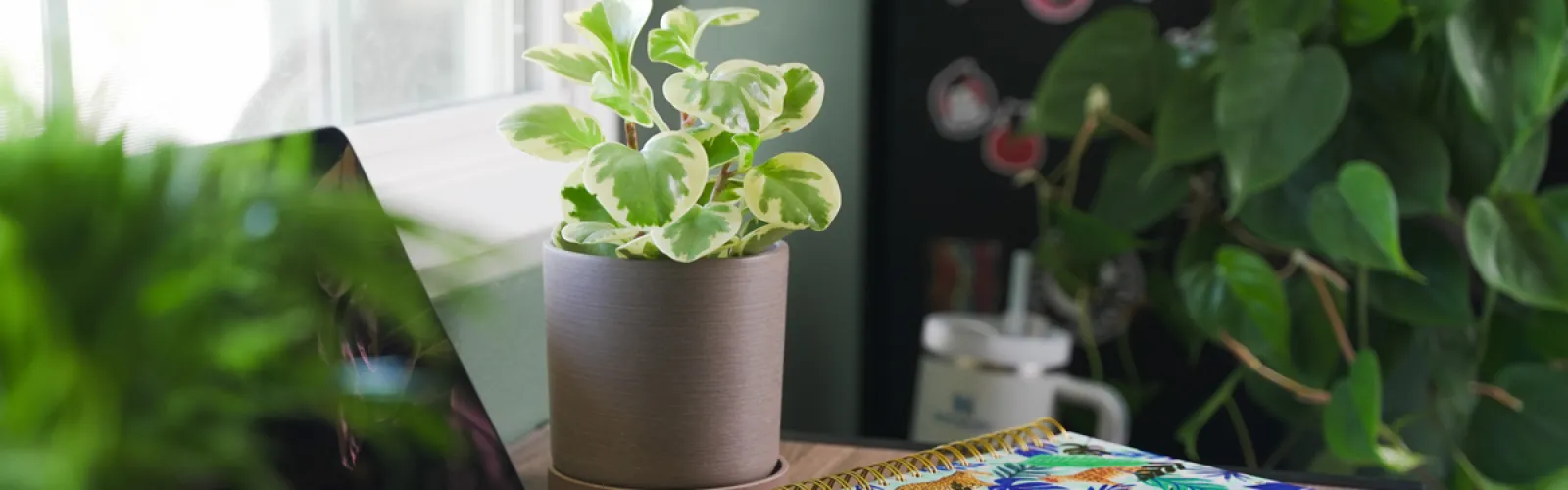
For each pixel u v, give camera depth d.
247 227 0.32
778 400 0.72
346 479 0.58
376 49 0.89
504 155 0.95
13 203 0.30
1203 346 1.68
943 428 1.46
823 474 0.82
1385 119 1.30
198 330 0.30
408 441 0.62
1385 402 1.40
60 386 0.27
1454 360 1.38
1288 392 1.42
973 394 1.43
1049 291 1.72
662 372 0.67
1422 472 1.39
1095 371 1.62
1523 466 1.35
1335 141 1.31
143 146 0.34
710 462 0.69
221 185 0.33
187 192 0.32
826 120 1.56
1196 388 1.70
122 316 0.29
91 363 0.28
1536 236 1.25
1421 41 1.29
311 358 0.34
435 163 0.88
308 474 0.56
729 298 0.67
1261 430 1.69
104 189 0.31
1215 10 1.39
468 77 1.00
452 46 0.98
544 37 1.01
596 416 0.68
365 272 0.34
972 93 1.72
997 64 1.70
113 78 0.62
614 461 0.69
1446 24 1.22
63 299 0.29
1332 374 1.41
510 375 0.90
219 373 0.31
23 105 0.33
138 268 0.30
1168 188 1.45
